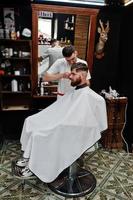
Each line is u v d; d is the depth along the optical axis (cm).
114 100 281
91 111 173
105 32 304
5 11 278
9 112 307
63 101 192
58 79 235
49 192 202
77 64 180
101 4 291
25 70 299
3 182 214
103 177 228
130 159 267
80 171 230
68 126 167
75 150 171
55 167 175
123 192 206
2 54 284
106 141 293
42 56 298
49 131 168
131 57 281
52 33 294
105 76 326
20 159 251
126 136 299
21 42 294
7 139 308
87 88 181
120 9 301
